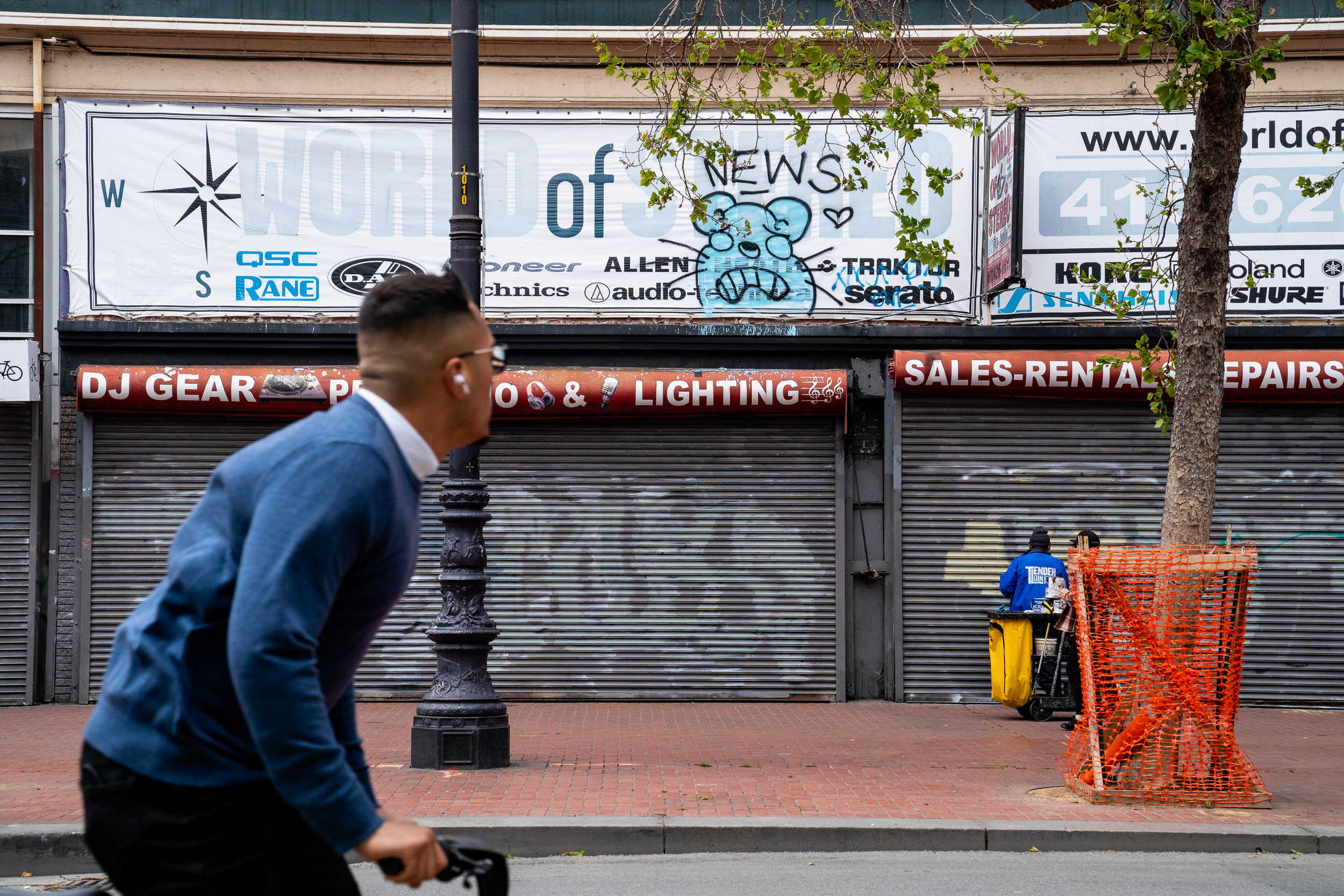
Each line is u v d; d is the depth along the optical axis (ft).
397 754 29.43
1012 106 30.07
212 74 40.86
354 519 6.24
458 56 27.86
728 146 31.19
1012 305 40.93
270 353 40.52
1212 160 24.58
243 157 40.68
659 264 41.06
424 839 6.14
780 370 40.70
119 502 39.88
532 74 41.22
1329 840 20.99
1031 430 40.50
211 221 40.63
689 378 39.68
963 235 41.06
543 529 40.60
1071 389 39.73
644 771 26.84
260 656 5.82
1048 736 32.78
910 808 22.97
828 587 40.52
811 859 20.62
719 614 40.50
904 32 39.93
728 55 41.29
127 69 40.63
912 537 40.47
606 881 19.15
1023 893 18.16
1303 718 37.70
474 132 27.89
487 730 27.09
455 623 27.35
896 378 39.75
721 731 33.65
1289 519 40.11
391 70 41.09
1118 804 23.47
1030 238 40.91
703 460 40.65
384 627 40.27
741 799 23.68
